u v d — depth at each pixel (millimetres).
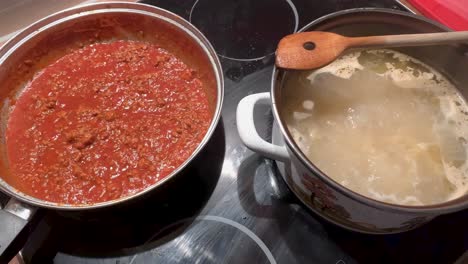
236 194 674
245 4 929
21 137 765
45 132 769
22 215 567
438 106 665
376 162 595
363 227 608
